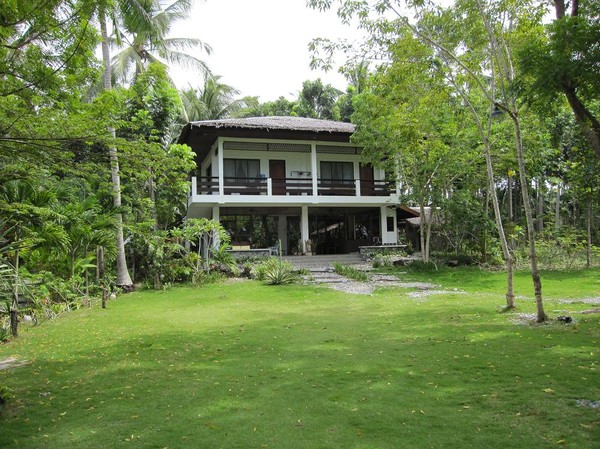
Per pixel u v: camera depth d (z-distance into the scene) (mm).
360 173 23000
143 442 3523
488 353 5867
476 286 13562
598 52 5051
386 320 8648
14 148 4789
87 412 4238
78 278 12188
